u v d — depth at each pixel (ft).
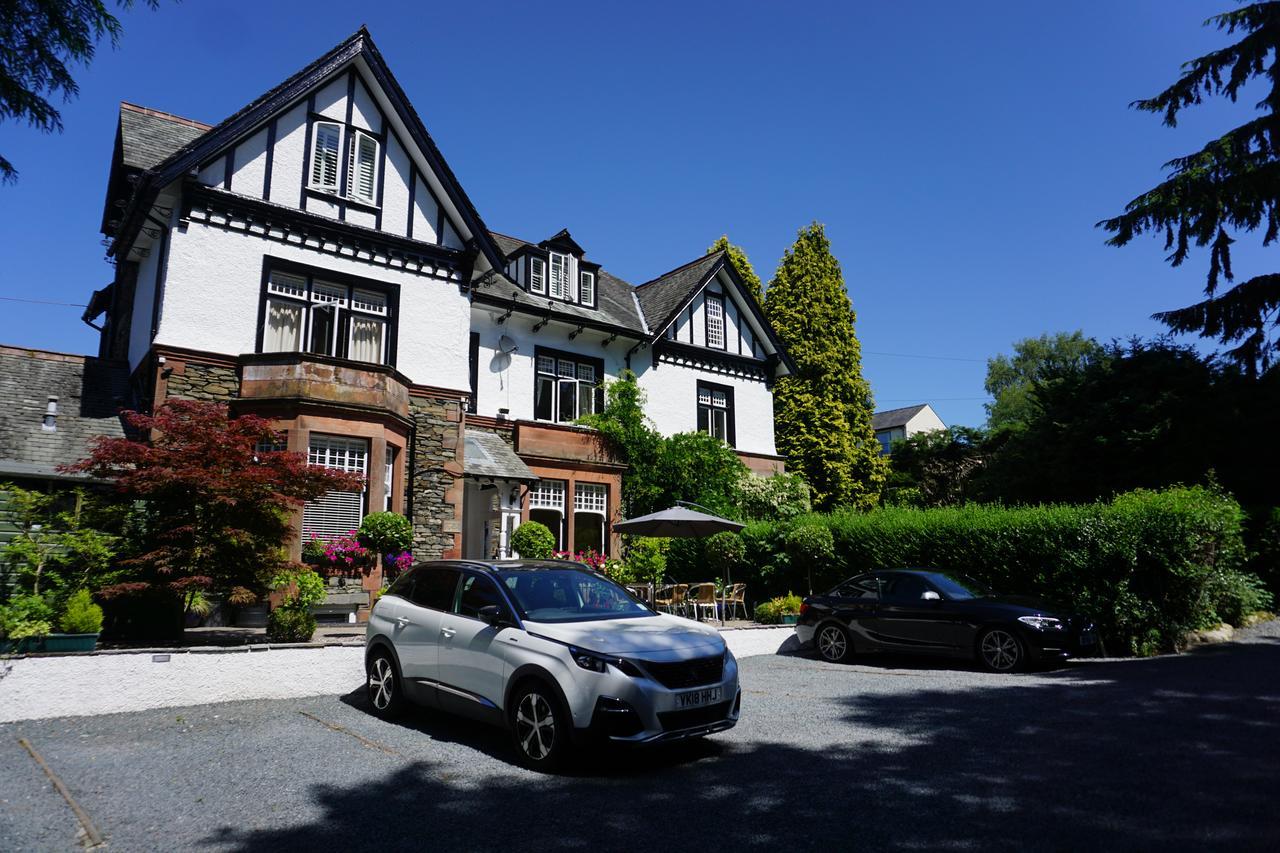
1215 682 30.09
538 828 14.80
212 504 30.68
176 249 44.09
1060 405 71.00
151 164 46.06
